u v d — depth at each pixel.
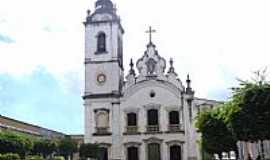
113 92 56.94
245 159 43.56
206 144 40.75
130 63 57.94
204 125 40.56
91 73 58.12
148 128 55.38
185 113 55.22
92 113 56.94
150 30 58.44
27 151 40.94
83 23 59.62
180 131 54.69
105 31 59.00
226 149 40.03
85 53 58.81
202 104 56.53
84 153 51.06
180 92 55.88
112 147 55.53
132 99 56.62
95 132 56.31
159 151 54.78
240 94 27.97
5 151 36.75
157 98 56.16
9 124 49.91
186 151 54.09
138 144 55.16
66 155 48.00
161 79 56.72
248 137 27.69
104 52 58.41
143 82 56.75
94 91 57.56
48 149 44.75
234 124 27.91
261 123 26.81
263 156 41.22
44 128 62.56
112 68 57.81
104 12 59.53
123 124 56.06
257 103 26.89
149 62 57.44
